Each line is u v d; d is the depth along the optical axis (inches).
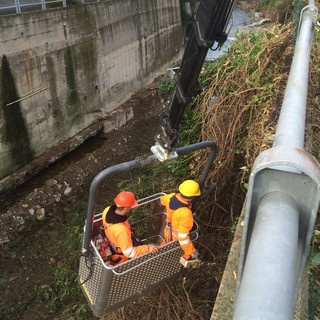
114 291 159.2
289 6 339.3
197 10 120.4
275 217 41.0
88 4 553.3
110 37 620.1
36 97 480.7
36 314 332.8
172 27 882.1
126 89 692.7
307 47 104.7
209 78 259.1
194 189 163.2
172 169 263.9
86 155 548.1
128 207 161.5
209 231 225.8
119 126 629.0
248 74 235.6
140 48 732.7
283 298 33.9
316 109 163.2
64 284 346.6
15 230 416.8
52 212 450.9
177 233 163.0
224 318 105.2
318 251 112.7
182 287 215.9
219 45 122.8
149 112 697.0
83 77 562.3
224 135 225.1
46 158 502.0
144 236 237.8
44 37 476.1
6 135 448.5
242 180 188.9
